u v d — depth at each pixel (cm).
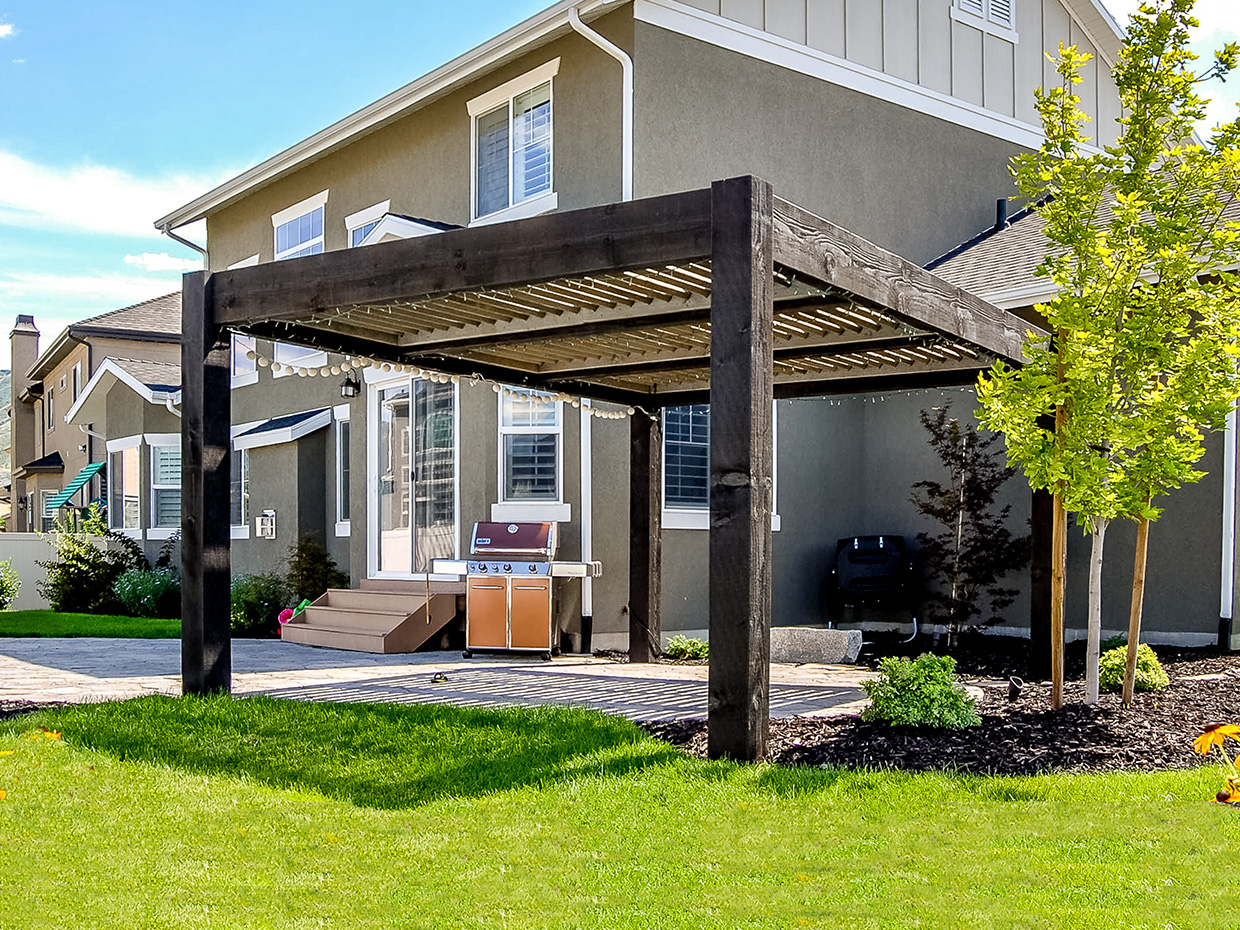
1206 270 739
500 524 1199
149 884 434
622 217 624
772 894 416
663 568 1267
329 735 682
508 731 675
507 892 425
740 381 584
